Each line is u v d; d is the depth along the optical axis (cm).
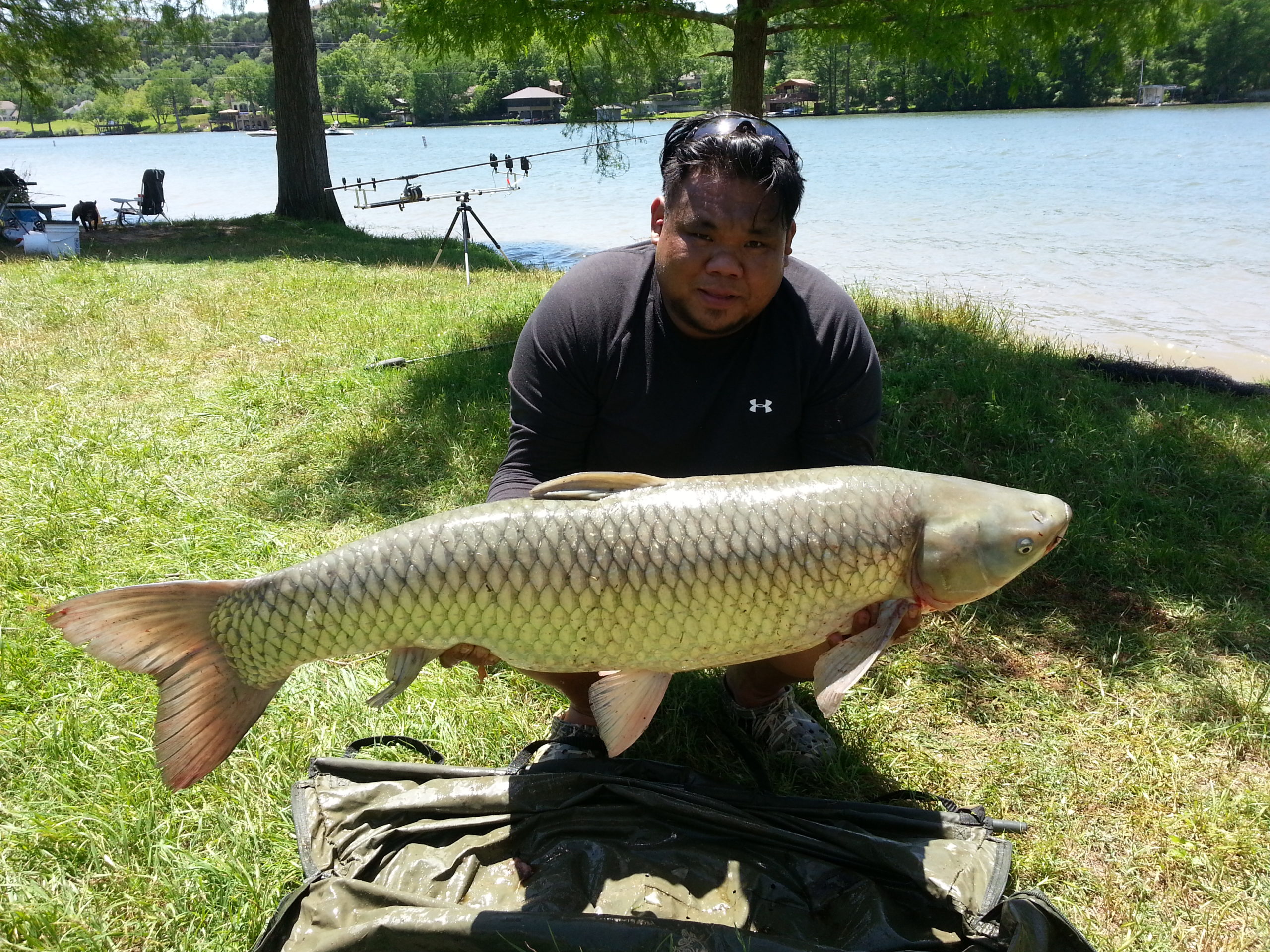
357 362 669
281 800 262
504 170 3114
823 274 263
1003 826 237
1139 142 3666
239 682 210
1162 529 416
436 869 229
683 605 203
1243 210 1794
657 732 295
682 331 244
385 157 4172
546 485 211
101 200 2700
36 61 1589
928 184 2378
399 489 466
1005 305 998
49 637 324
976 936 208
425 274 1082
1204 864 247
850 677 207
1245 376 729
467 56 692
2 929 214
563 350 250
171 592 203
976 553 205
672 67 741
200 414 556
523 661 209
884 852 224
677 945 199
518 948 201
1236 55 6091
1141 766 280
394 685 211
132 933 222
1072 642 343
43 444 495
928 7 581
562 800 245
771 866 229
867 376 253
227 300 889
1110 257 1311
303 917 215
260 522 428
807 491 208
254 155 5450
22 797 256
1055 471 460
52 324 775
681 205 223
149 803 254
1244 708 303
